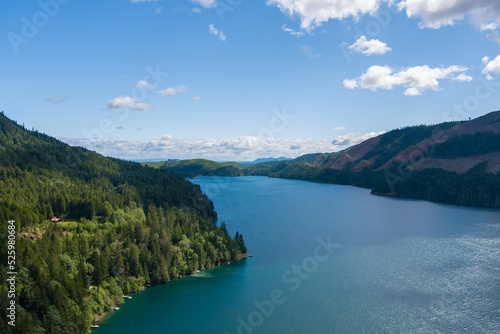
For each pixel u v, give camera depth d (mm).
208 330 94188
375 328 93000
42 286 89625
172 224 157750
